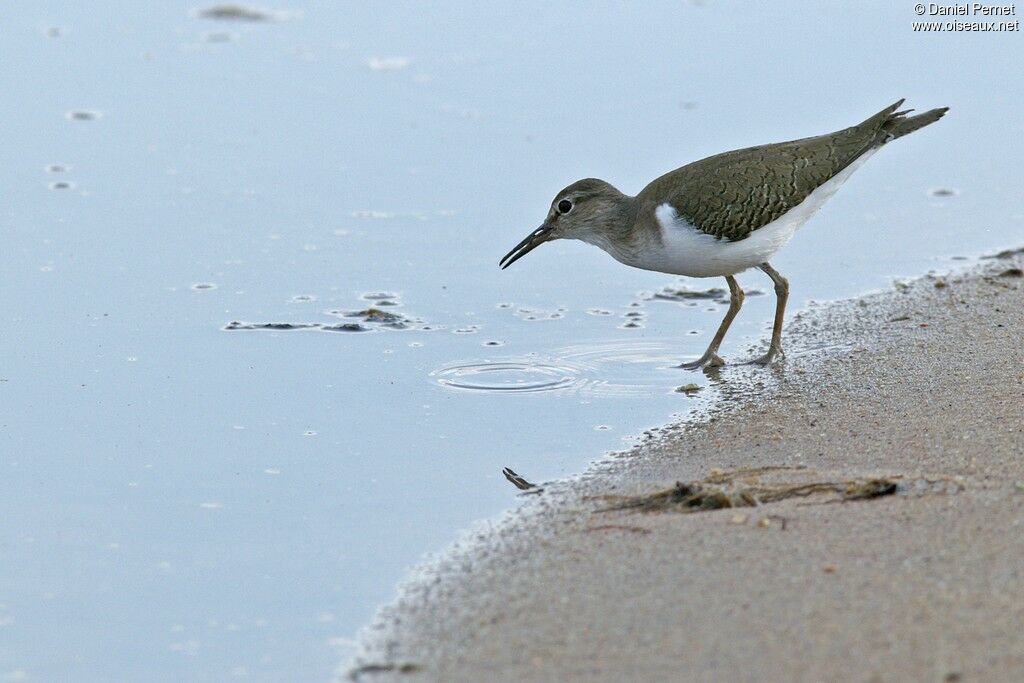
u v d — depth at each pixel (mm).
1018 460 10156
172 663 8242
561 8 22844
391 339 13719
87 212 16312
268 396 12383
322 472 10938
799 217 13594
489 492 10547
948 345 13148
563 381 12891
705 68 20516
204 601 8961
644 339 14000
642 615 8156
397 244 15945
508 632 8188
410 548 9617
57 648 8438
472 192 17203
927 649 7422
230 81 20234
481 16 22594
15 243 15469
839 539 8891
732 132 18406
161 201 16688
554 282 15492
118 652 8375
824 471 10328
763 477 10297
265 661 8219
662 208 13523
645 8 22828
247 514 10227
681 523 9477
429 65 20891
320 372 12930
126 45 21328
